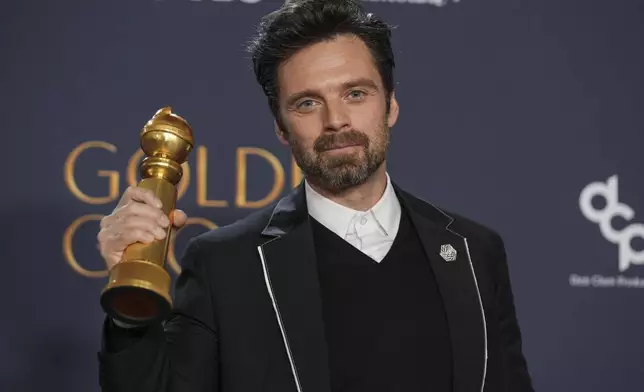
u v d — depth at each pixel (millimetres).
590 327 5492
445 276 2803
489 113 5543
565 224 5531
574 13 5629
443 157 5496
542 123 5562
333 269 2791
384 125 2711
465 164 5508
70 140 5195
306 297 2662
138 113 5281
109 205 5211
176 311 2721
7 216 5105
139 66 5301
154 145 2223
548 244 5508
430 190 5473
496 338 2873
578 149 5566
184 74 5336
